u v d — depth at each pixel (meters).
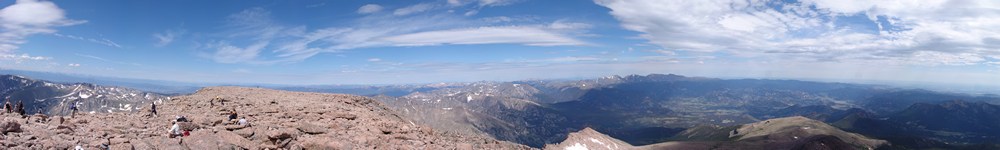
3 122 34.72
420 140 54.72
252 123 51.69
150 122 48.88
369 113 79.25
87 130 39.81
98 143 35.66
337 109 75.19
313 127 51.62
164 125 47.69
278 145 44.69
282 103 83.06
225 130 44.88
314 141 46.00
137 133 41.53
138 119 50.97
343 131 52.62
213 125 48.62
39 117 43.25
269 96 99.75
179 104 77.31
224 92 104.50
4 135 33.41
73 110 50.94
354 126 56.72
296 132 48.56
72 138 36.44
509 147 73.56
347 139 49.12
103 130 40.66
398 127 59.16
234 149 41.03
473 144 64.12
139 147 36.78
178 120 48.38
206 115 58.84
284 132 46.19
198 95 95.00
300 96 105.50
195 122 47.78
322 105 81.69
